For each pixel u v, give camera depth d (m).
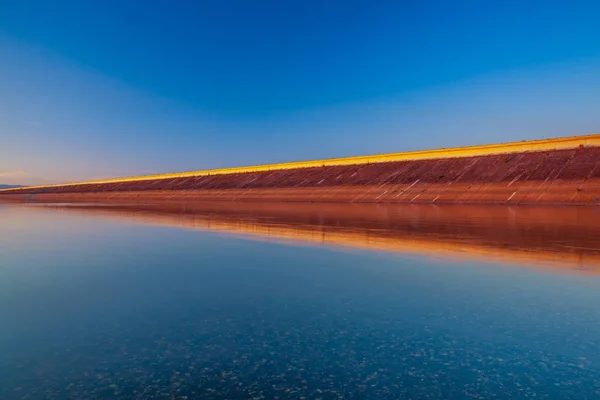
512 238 13.08
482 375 3.73
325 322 5.14
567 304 5.86
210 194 67.69
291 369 3.85
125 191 86.69
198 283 7.23
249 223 19.44
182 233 15.33
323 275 7.85
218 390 3.46
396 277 7.65
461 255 10.01
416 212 27.02
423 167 52.41
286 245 11.94
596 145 42.22
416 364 3.95
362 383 3.57
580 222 18.31
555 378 3.67
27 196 97.31
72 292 6.64
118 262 9.33
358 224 18.47
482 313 5.47
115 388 3.51
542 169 40.62
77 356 4.16
